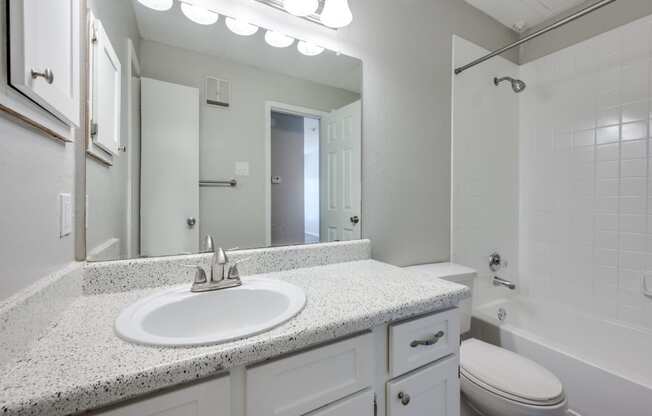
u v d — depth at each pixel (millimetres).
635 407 1113
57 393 412
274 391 584
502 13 1932
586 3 1812
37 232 591
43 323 585
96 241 889
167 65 1021
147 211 983
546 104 1994
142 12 980
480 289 1895
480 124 1904
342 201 1373
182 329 790
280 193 1235
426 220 1657
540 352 1414
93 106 858
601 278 1741
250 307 877
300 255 1203
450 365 882
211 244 1056
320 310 715
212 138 1102
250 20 1139
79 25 778
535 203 2051
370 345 721
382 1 1478
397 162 1544
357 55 1398
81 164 827
